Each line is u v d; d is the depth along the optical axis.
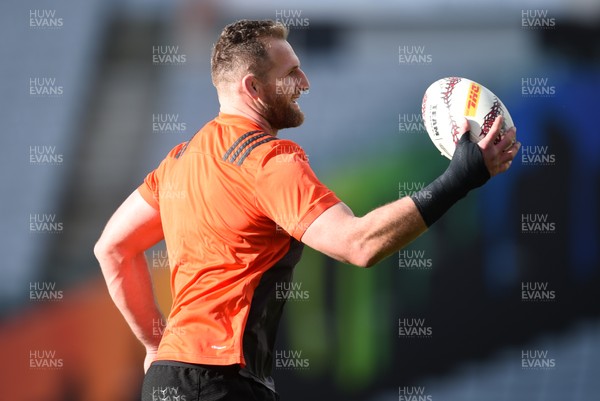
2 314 27.17
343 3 31.14
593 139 28.61
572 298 26.95
